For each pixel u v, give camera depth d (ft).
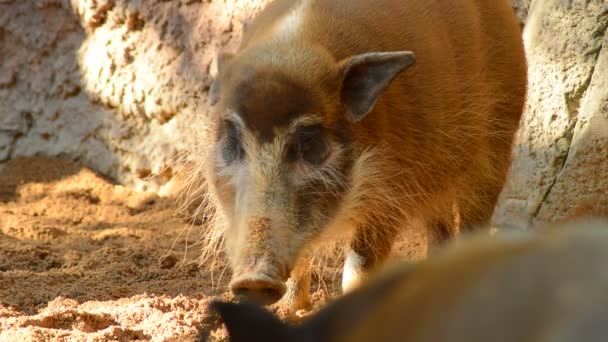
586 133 74.95
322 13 55.47
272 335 10.58
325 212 50.96
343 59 53.26
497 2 65.36
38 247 79.66
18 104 114.42
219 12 101.81
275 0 60.54
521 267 8.87
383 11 56.34
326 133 50.78
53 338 51.34
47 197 103.04
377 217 55.11
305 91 50.34
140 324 56.13
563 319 8.44
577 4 75.87
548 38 77.46
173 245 82.69
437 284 9.17
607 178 74.18
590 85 75.41
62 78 111.96
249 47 54.08
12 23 113.80
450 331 8.65
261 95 50.14
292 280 61.21
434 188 58.54
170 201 101.65
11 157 114.73
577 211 72.90
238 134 50.39
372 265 56.39
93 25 108.99
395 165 55.01
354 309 9.78
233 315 10.93
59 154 112.27
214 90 55.62
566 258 8.85
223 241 62.08
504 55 64.59
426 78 56.08
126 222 96.27
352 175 52.08
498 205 79.97
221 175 51.93
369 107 50.98
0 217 95.61
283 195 48.78
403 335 8.86
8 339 50.65
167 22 104.99
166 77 105.40
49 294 65.46
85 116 110.93
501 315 8.59
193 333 53.11
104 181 107.14
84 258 77.10
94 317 56.08
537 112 77.66
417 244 82.23
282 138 49.65
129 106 107.76
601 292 8.50
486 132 62.59
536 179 77.51
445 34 58.95
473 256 9.39
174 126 105.60
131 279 71.41
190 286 69.21
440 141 57.21
